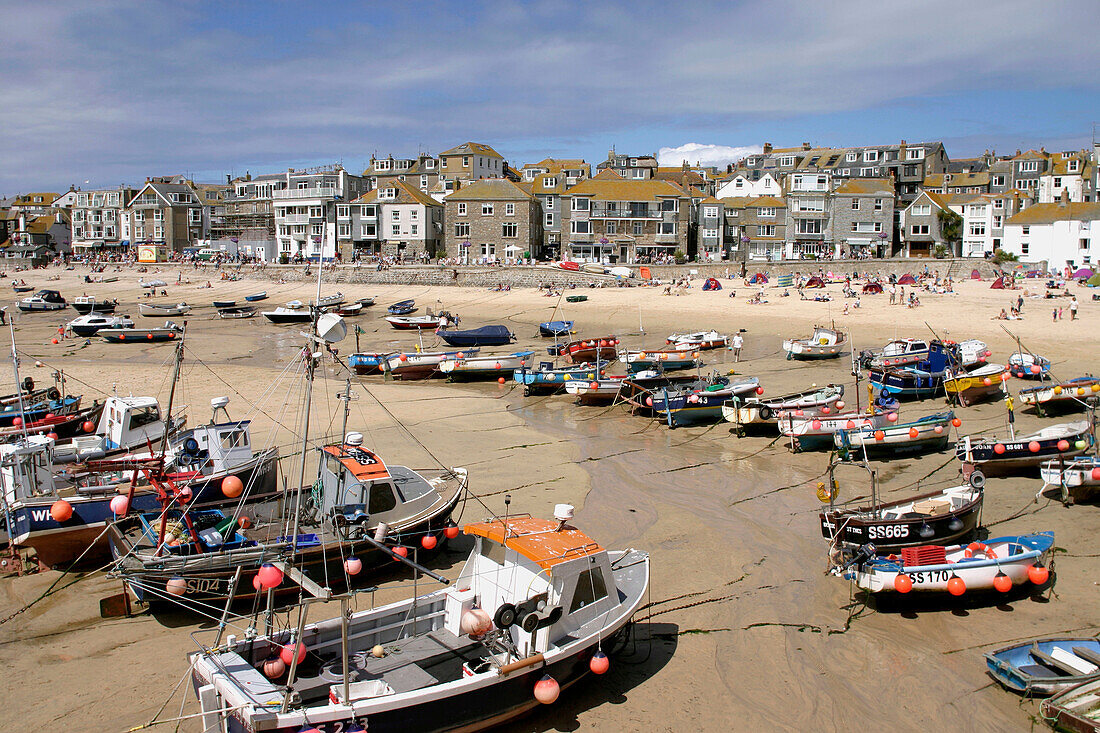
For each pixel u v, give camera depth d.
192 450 17.50
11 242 124.00
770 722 11.12
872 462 22.94
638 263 79.00
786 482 21.33
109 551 16.00
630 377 31.03
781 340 46.56
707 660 12.68
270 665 10.25
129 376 36.56
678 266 76.25
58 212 132.62
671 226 86.38
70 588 15.08
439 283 76.75
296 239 99.62
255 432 26.27
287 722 9.09
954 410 28.84
